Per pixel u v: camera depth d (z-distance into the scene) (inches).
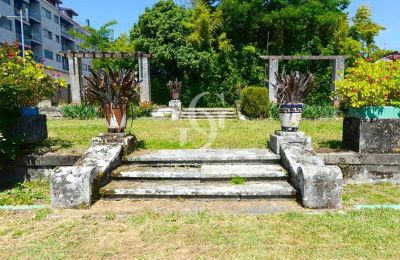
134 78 214.8
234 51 806.5
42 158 208.5
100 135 213.3
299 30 780.6
